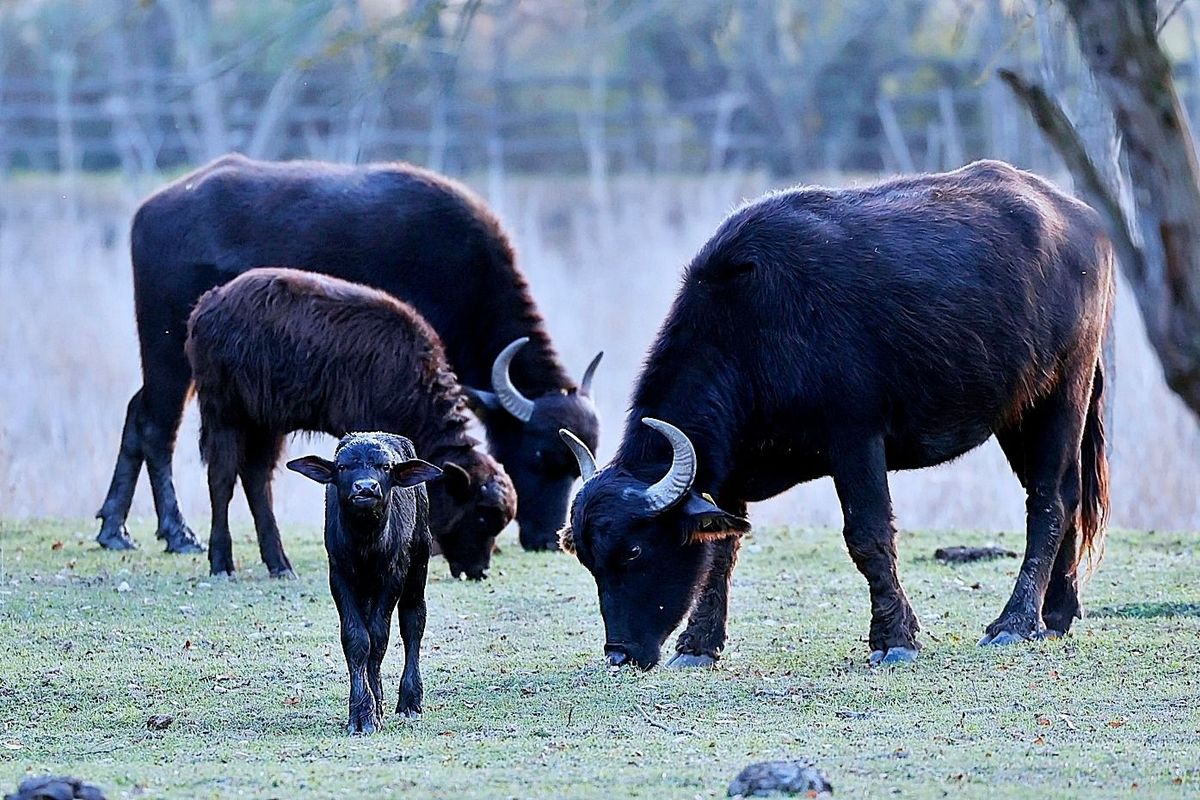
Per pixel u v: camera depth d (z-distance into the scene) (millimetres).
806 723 32969
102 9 136875
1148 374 66625
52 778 26188
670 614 37875
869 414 38312
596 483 38156
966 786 27672
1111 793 27031
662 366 39156
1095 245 42219
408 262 57188
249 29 137250
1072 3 22734
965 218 39938
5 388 75812
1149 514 61750
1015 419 40781
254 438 49688
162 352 54938
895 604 38531
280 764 30031
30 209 122188
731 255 38844
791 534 56531
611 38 135625
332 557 32688
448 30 94375
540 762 29859
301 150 133250
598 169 120500
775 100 147500
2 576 48750
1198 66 105250
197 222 55594
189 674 38031
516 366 58625
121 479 55094
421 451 48844
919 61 148000
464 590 47875
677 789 27578
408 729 33094
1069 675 36281
